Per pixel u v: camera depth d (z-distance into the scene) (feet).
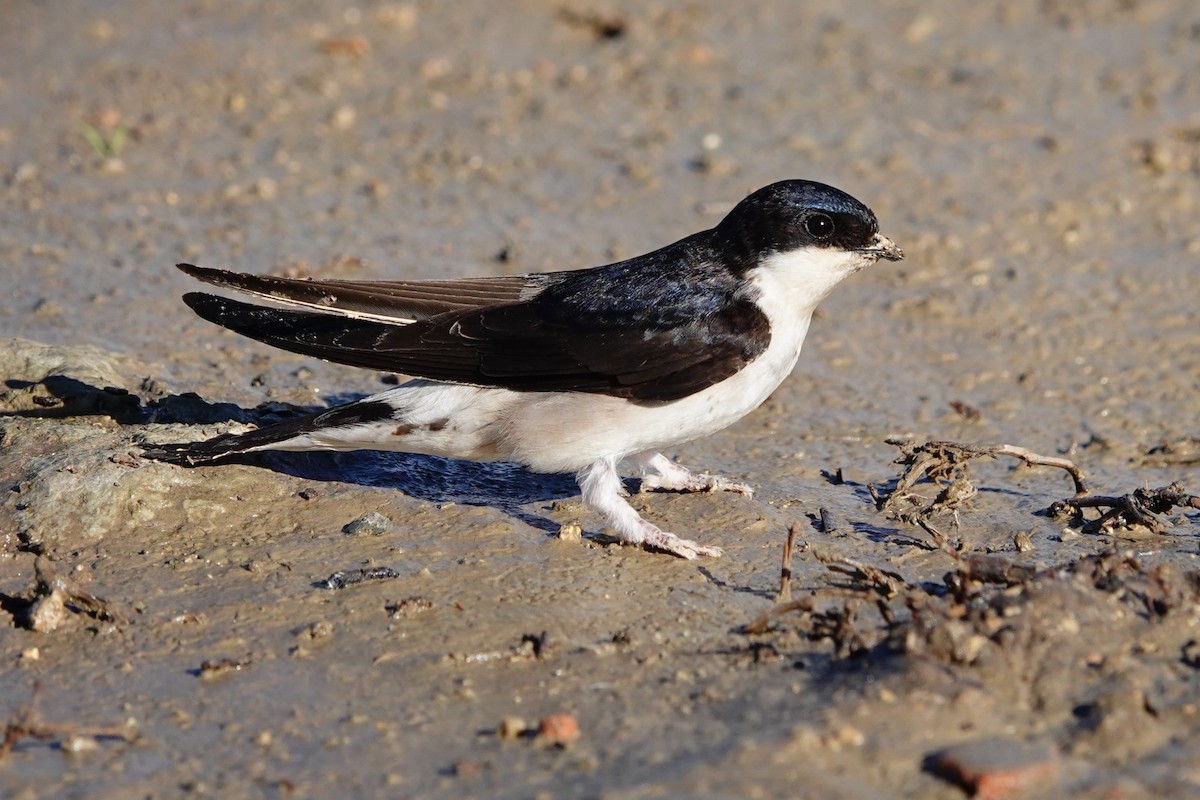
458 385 37.11
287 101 72.54
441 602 33.78
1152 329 53.21
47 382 42.65
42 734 28.12
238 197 62.03
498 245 58.95
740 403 38.01
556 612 33.40
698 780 26.08
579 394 36.81
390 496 39.42
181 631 32.55
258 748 28.02
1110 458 43.91
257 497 38.45
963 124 72.08
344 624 32.81
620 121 72.54
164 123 69.05
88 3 83.30
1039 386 49.08
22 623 32.78
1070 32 84.84
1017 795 25.67
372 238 58.85
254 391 45.78
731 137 70.64
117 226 58.34
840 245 37.60
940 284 57.11
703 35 83.66
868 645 30.45
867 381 49.47
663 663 31.04
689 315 37.09
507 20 85.15
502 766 27.17
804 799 25.46
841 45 82.53
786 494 41.11
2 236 56.29
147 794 26.55
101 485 37.40
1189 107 73.77
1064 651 29.55
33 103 70.13
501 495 40.55
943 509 39.58
